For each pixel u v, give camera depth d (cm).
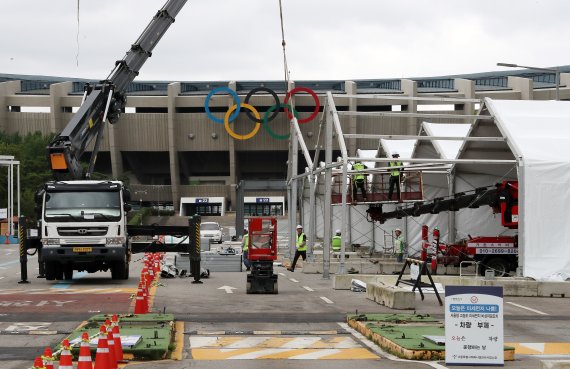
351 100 13100
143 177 15438
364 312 2209
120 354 1403
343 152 3303
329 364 1414
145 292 2130
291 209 4684
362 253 5138
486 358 1394
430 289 2778
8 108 14312
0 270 4144
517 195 3384
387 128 13388
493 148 3762
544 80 14888
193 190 14450
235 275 3875
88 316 2039
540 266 3061
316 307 2336
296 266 4550
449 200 3738
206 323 1958
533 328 1947
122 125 14000
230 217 13262
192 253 3272
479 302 1398
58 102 13725
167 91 14962
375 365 1401
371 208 4409
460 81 13588
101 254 3042
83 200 3055
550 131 3338
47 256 3036
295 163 4631
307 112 13500
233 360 1453
